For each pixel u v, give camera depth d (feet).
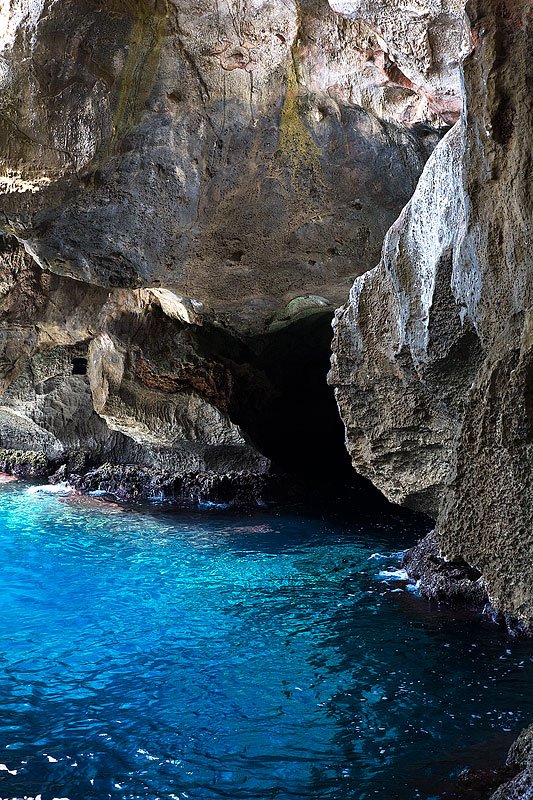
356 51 25.67
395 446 23.67
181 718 21.40
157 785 18.12
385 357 22.62
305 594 31.96
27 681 23.72
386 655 25.48
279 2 25.46
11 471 56.90
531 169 11.65
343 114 29.17
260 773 18.60
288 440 58.85
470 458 13.16
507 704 21.76
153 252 35.06
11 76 26.00
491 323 13.05
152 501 50.14
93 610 30.14
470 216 13.28
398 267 20.21
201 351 49.24
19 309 47.88
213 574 34.83
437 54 20.65
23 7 24.98
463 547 13.52
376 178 31.50
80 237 33.78
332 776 18.33
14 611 29.99
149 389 48.93
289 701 22.36
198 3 25.91
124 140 29.35
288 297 41.19
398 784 17.84
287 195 33.22
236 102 29.12
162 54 27.09
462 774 17.66
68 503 48.88
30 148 27.53
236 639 27.09
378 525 44.52
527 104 11.61
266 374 54.54
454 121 24.95
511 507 12.62
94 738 20.27
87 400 54.29
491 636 26.96
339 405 24.53
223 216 33.99
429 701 22.09
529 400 11.69
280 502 50.29
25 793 17.74
